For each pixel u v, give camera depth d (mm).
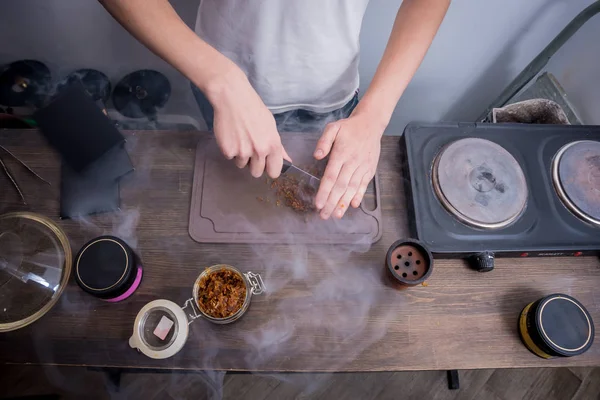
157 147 1026
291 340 878
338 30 1036
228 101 827
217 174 992
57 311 883
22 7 1396
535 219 962
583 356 876
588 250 934
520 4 1339
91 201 964
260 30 1013
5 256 904
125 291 870
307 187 982
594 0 1306
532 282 940
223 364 858
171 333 859
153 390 1645
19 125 1272
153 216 969
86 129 971
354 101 1359
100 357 859
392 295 916
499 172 978
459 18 1406
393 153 1055
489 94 1791
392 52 992
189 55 816
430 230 936
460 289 928
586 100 1467
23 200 969
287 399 1681
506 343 891
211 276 897
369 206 993
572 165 1002
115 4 772
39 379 1618
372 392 1704
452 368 873
